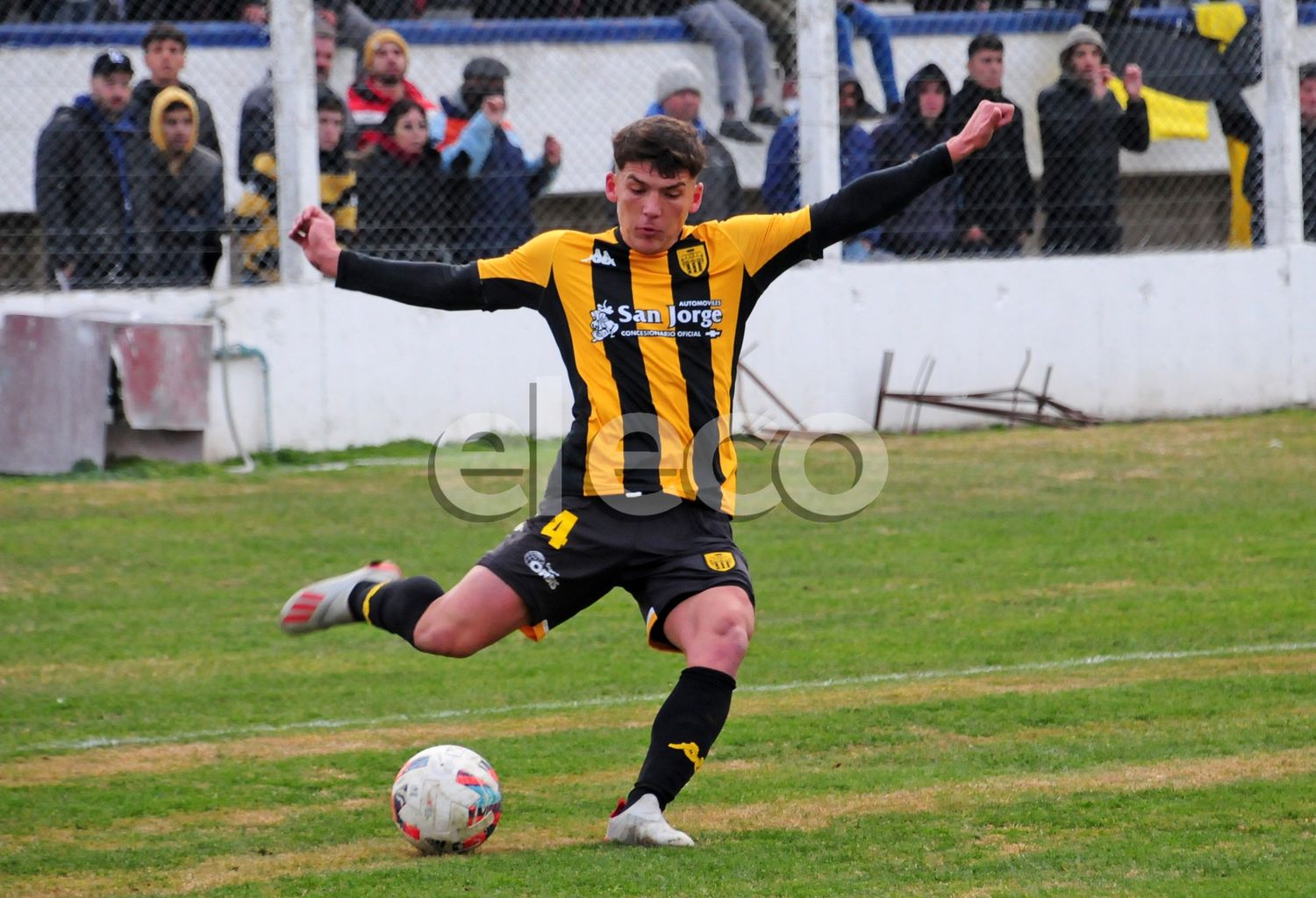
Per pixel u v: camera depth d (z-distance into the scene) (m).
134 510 37.69
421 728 22.06
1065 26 53.75
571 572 16.33
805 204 49.66
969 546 34.38
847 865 15.30
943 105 49.81
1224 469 43.47
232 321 44.59
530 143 51.56
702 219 46.28
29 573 31.77
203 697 23.78
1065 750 20.00
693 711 16.05
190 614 28.95
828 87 49.16
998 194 51.41
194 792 18.98
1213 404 53.72
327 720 22.53
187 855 16.41
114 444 43.06
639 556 16.34
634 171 16.23
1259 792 17.77
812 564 32.81
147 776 19.69
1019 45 53.59
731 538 16.83
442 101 46.91
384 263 16.84
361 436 46.16
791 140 49.72
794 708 22.55
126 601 29.80
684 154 16.16
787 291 49.44
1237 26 55.09
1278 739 20.16
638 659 26.09
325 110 45.44
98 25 47.03
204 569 32.31
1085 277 52.12
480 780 16.28
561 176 51.91
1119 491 40.44
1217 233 59.00
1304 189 56.19
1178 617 27.89
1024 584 30.89
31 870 15.93
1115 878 14.73
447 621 16.33
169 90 43.19
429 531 35.81
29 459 41.56
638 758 20.38
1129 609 28.61
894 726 21.47
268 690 24.19
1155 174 56.94
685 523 16.47
